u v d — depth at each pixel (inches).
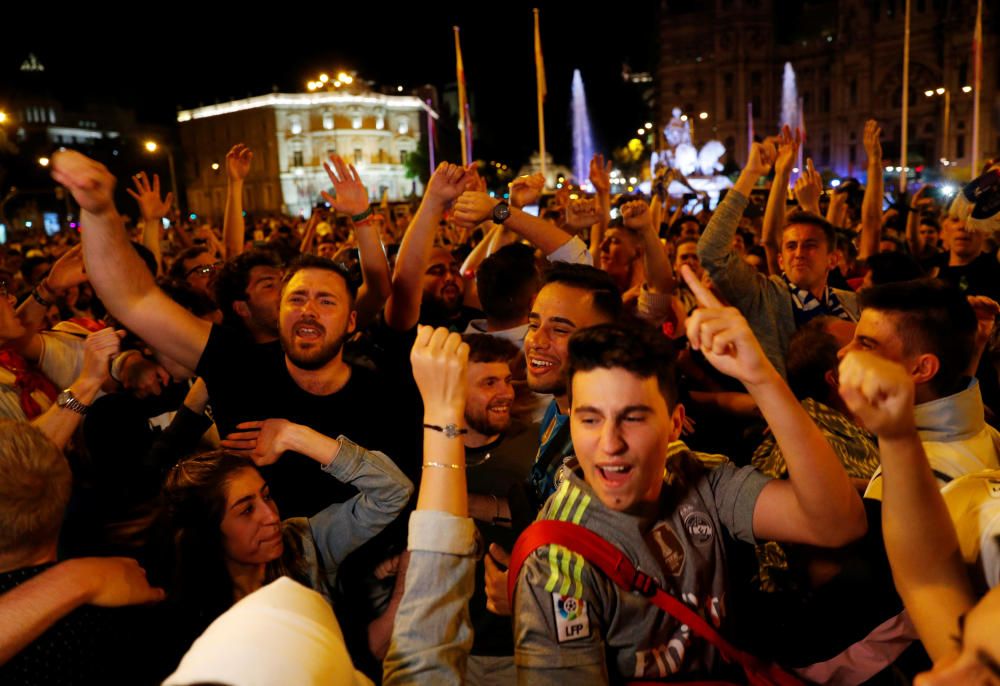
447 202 141.1
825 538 64.8
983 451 83.0
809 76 3312.0
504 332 148.4
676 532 68.7
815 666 74.5
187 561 82.2
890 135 3144.7
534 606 64.7
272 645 43.8
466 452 113.5
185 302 164.6
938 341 82.4
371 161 3248.0
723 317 59.9
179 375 145.3
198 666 42.5
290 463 110.6
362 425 118.0
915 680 43.4
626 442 64.6
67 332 163.5
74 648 64.4
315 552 92.7
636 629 65.9
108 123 3646.7
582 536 66.3
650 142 3272.6
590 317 104.7
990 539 60.9
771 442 104.8
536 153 2805.1
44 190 2092.8
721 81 3321.9
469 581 63.0
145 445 130.3
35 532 67.8
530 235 152.6
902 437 53.8
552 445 97.3
